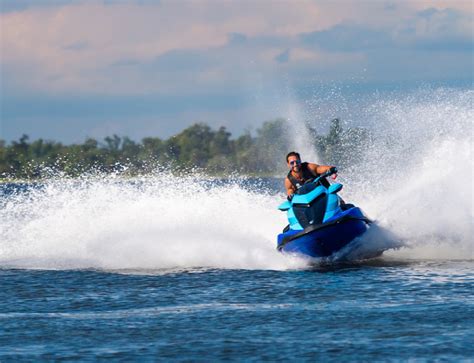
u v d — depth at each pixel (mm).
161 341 30688
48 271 48344
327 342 29984
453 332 30734
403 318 33250
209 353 28875
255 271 47219
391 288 40219
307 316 34312
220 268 48438
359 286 41094
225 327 32688
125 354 28953
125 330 32500
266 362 27688
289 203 50594
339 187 49281
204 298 39031
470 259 50438
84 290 41750
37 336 31688
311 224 48000
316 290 40375
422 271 45500
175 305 37438
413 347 28938
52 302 38594
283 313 35062
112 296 39969
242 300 38344
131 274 46812
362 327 32031
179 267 49125
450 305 35406
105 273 47281
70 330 32625
